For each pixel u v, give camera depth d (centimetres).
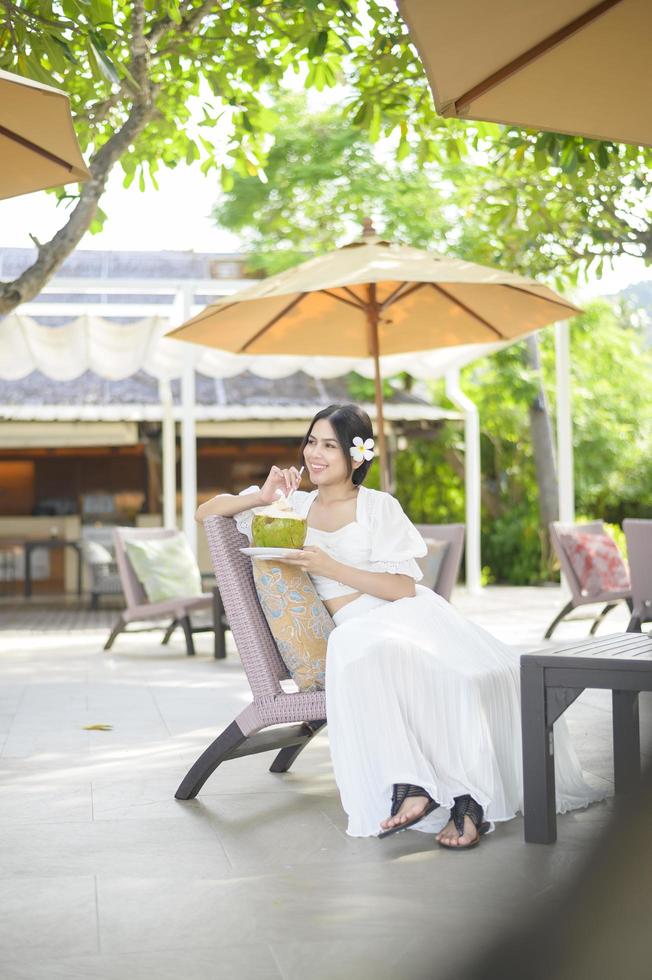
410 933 212
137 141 661
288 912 228
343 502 337
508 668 316
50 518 1529
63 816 318
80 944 210
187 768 386
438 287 638
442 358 1138
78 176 403
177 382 1497
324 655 319
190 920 224
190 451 1052
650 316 1772
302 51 619
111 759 404
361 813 291
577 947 61
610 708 499
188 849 281
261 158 675
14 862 270
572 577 779
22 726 478
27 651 802
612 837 64
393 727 287
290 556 315
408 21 275
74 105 597
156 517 1545
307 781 365
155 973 194
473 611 1057
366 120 618
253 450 1691
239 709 522
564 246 800
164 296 1276
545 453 1528
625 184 734
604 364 1733
